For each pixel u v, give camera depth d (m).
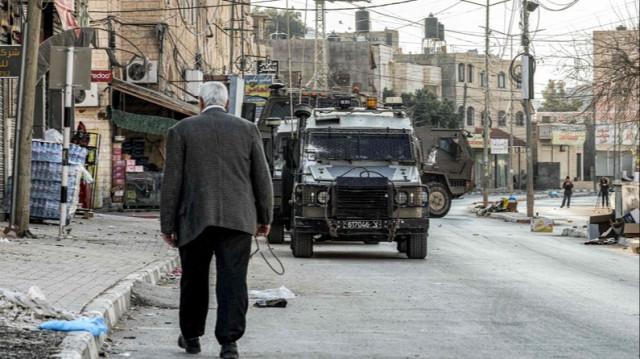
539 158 101.31
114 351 7.32
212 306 10.34
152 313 9.62
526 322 9.23
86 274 11.21
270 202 7.11
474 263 16.52
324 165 17.94
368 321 9.31
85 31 23.23
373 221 17.11
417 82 106.81
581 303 10.73
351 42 98.19
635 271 14.95
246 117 24.52
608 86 33.31
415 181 17.48
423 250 17.39
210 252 7.00
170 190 6.89
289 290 11.62
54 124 25.36
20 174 16.47
